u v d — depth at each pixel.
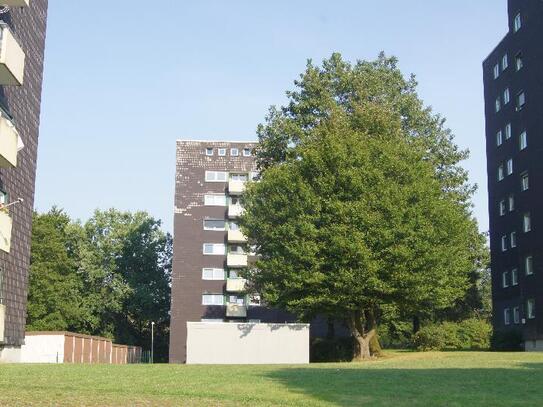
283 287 37.00
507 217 54.34
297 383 16.61
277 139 45.47
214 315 73.75
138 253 85.31
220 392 14.43
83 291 82.88
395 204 35.34
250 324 39.19
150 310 83.94
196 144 77.50
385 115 42.97
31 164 35.88
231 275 74.50
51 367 23.06
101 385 15.55
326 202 35.81
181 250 75.00
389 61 48.16
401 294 35.44
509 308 53.31
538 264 44.72
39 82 37.03
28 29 34.84
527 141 47.12
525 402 13.27
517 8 50.91
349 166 36.59
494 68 57.38
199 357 38.56
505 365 23.97
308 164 37.56
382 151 37.81
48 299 71.88
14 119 32.69
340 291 34.81
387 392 14.83
